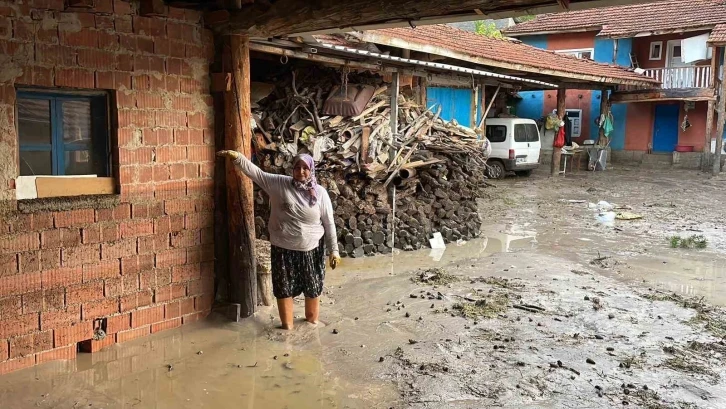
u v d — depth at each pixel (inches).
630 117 1040.2
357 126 377.7
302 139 365.4
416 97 500.4
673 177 844.6
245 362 205.2
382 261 355.9
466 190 435.8
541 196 662.5
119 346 211.0
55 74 185.0
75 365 196.1
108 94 203.5
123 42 202.8
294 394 182.5
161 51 215.3
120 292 210.5
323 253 240.4
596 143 992.9
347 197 361.4
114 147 205.3
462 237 428.1
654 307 277.4
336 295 283.4
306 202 225.1
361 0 197.0
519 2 185.8
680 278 336.2
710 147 910.4
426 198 410.0
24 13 176.9
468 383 190.9
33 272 185.6
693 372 203.5
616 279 329.7
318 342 224.2
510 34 1122.0
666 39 993.5
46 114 190.9
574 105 1073.5
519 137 797.9
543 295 290.8
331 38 344.8
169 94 219.5
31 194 185.2
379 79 430.0
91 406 171.6
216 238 243.8
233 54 233.5
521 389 187.0
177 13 219.6
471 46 518.0
